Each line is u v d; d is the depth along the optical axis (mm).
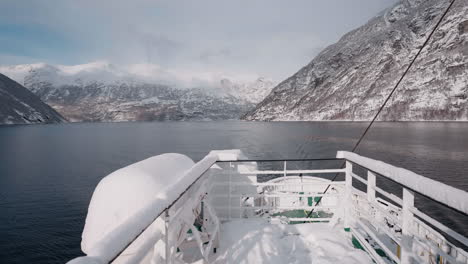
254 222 5227
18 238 24266
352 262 3666
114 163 56750
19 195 35375
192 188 4023
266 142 91188
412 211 2783
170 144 90688
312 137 103688
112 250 1438
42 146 89688
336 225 4984
